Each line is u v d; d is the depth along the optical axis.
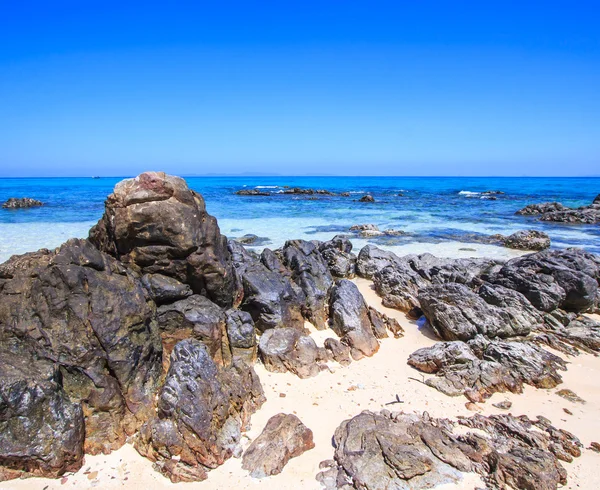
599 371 12.19
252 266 14.80
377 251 21.92
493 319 13.39
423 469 7.66
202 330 10.91
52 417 7.81
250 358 11.56
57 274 8.98
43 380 7.95
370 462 7.78
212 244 11.87
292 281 16.00
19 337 8.58
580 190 100.00
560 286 16.00
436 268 19.55
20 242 27.78
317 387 10.77
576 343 13.88
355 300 14.48
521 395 10.78
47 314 8.75
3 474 7.52
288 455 8.19
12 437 7.53
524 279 16.16
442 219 45.81
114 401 8.52
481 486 7.50
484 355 12.29
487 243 31.91
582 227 40.69
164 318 10.97
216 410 8.58
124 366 8.87
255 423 9.23
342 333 13.52
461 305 13.91
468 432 9.06
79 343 8.58
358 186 127.81
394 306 16.89
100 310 8.92
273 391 10.50
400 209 55.56
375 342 13.31
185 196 11.44
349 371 11.70
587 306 16.19
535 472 7.62
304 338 12.32
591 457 8.48
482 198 74.06
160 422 8.17
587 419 9.81
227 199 67.81
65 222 37.41
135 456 8.18
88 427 8.31
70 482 7.55
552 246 30.81
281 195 78.19
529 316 14.27
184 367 8.80
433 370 11.77
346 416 9.62
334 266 21.12
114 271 10.19
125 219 11.00
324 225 40.06
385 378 11.41
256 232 35.34
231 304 13.02
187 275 11.70
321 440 8.79
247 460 8.06
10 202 49.53
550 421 9.66
